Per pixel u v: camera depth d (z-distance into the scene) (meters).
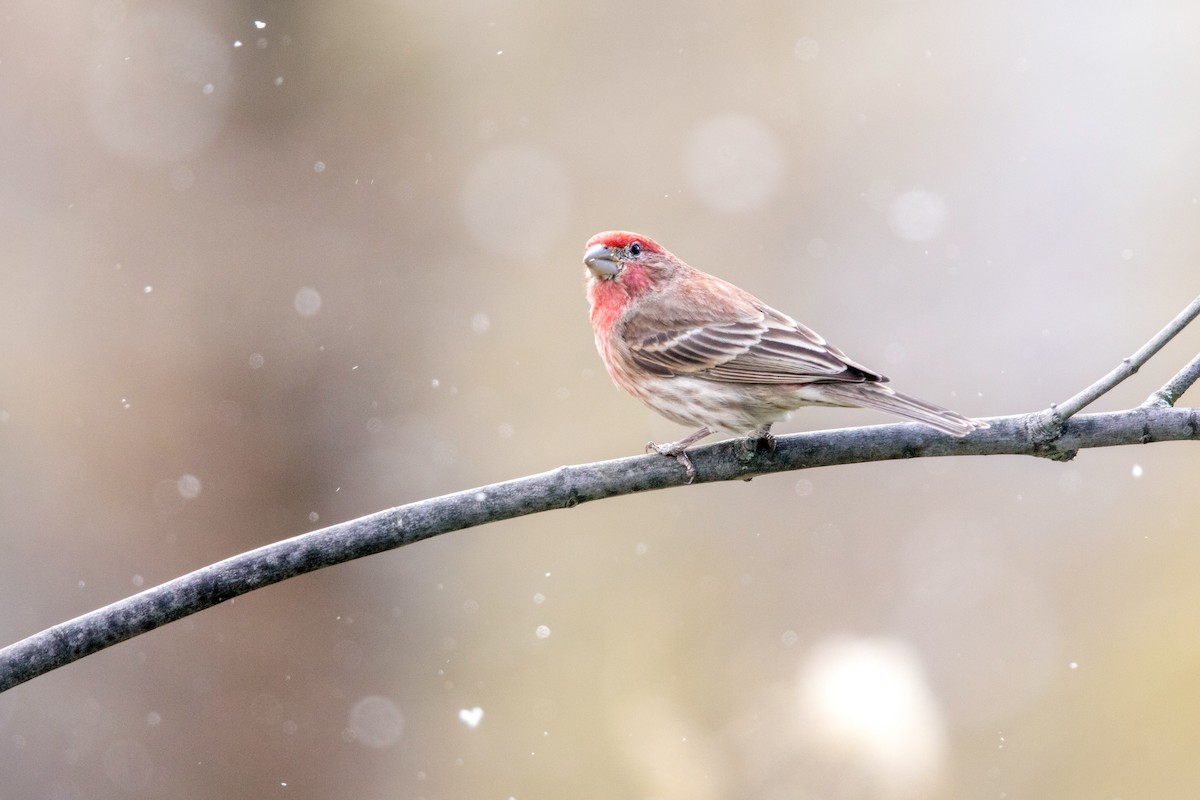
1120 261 15.50
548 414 14.02
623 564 14.19
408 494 13.41
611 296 9.28
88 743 12.29
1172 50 16.53
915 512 14.80
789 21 16.19
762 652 13.66
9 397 12.42
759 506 14.67
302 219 13.58
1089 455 14.89
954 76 16.39
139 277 12.98
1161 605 13.80
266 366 13.14
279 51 13.54
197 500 12.73
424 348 13.87
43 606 12.20
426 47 14.19
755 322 8.78
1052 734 13.08
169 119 13.25
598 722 13.12
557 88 15.17
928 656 13.69
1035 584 14.23
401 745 13.12
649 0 15.73
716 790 11.80
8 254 12.73
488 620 13.73
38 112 13.05
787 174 15.84
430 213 14.09
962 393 14.99
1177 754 12.73
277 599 13.09
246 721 12.76
